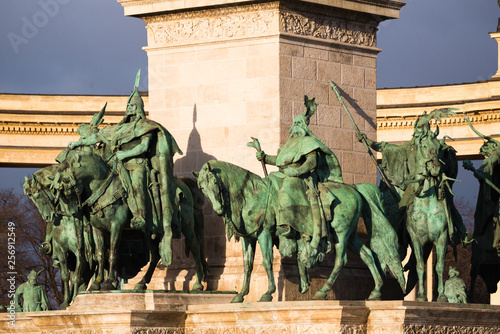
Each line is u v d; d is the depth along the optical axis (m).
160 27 52.00
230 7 50.22
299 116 45.72
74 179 45.12
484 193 50.44
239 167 44.94
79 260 46.91
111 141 47.28
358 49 51.72
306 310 41.47
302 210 44.25
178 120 51.31
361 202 45.34
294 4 49.72
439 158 45.94
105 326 43.38
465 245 46.56
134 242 47.97
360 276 49.81
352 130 51.19
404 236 46.50
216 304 43.69
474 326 44.06
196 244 48.19
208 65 50.75
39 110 70.44
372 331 41.88
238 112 49.91
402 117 69.62
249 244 44.88
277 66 49.16
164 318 43.84
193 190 48.78
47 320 44.97
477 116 67.19
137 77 48.47
